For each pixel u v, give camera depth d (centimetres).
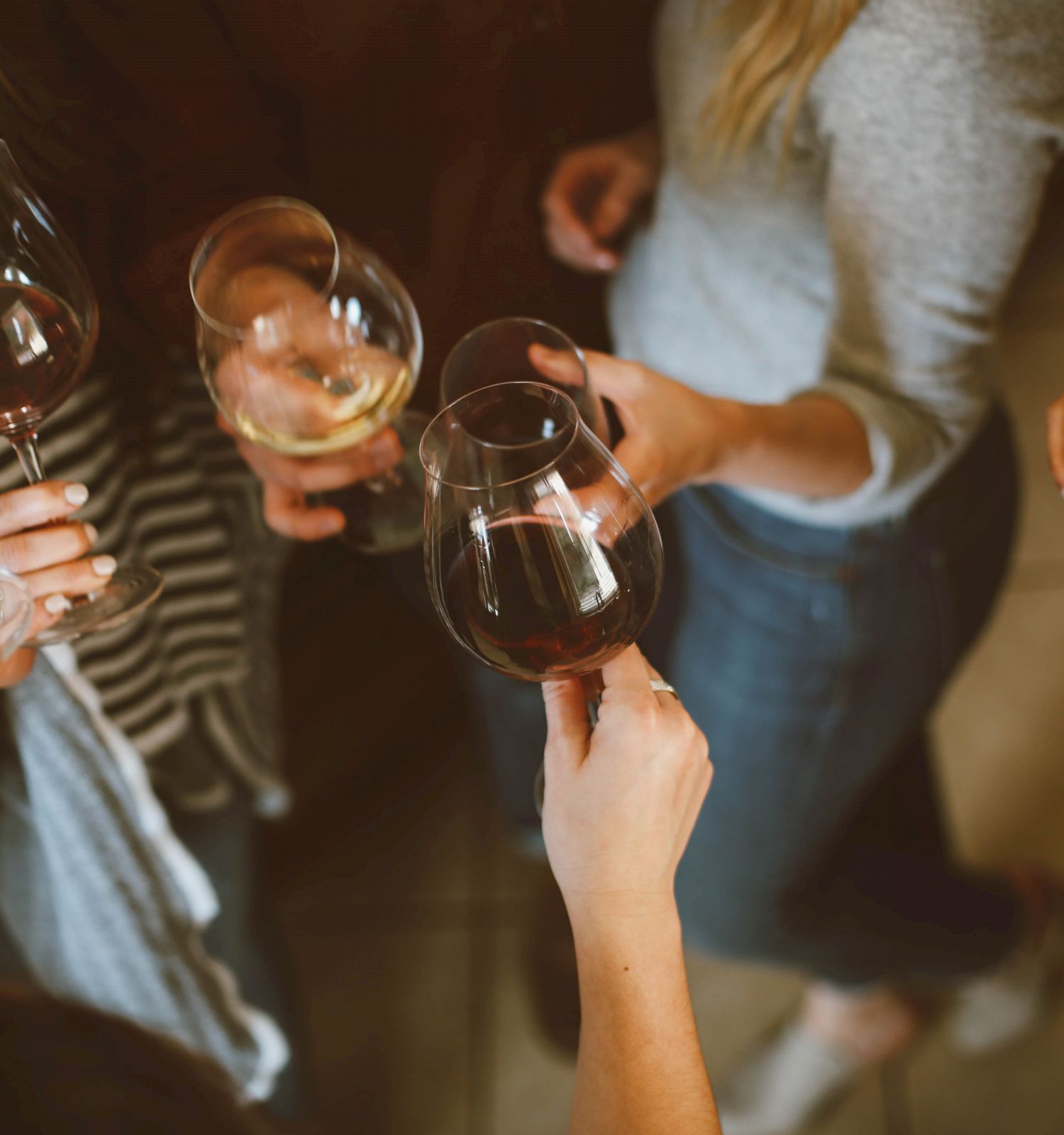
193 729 117
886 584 113
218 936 128
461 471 74
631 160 124
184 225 96
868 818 158
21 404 76
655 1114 61
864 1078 170
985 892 148
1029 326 232
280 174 103
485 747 162
